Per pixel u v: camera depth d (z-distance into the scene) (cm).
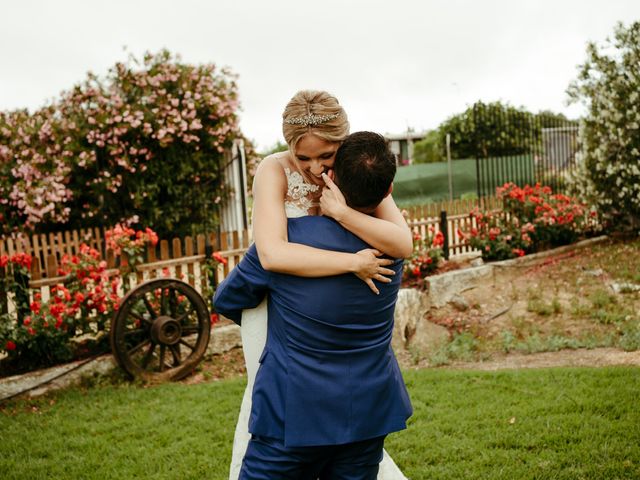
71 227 1040
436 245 908
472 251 1020
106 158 986
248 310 214
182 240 1068
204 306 602
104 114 945
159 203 1059
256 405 193
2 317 539
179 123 992
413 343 734
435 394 481
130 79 987
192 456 381
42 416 473
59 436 430
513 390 478
